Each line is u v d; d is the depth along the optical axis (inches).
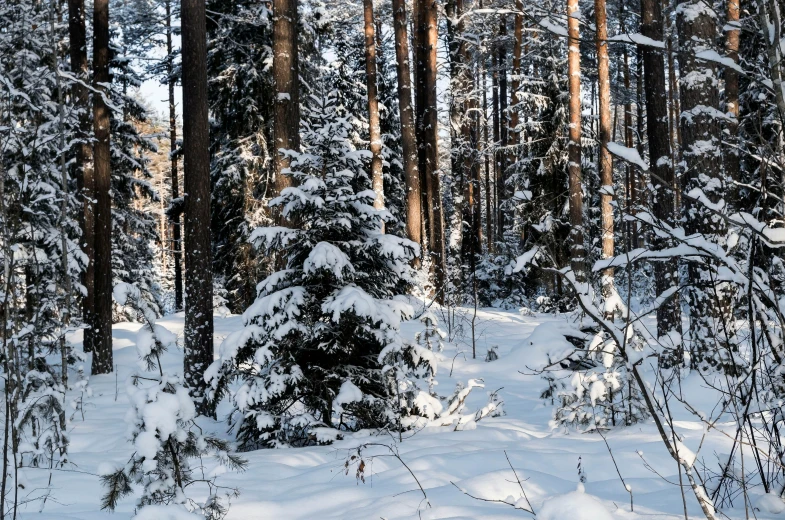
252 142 805.2
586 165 828.6
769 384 142.4
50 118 572.7
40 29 573.0
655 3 435.5
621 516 130.5
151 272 1091.3
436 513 143.7
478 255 1066.1
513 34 960.9
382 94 1098.7
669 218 404.8
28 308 466.9
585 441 223.6
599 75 629.9
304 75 831.7
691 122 307.7
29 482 217.9
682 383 288.8
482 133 1245.1
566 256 844.6
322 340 294.2
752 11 385.7
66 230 628.7
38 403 250.1
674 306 392.8
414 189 789.2
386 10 1178.0
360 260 308.3
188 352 374.9
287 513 165.2
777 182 125.3
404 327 658.2
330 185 300.8
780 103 102.0
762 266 136.6
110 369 526.3
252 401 273.7
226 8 786.8
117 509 183.6
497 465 189.0
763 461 167.9
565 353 318.3
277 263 377.7
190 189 384.2
